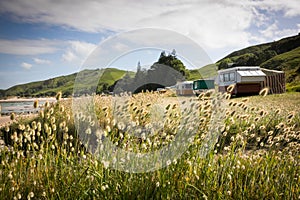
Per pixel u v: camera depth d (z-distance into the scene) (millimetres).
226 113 2355
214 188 2061
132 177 1992
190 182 2057
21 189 2068
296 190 2270
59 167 2182
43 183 2102
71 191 1992
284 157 2752
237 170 2324
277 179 2354
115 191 1954
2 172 2074
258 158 2557
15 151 2215
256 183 2277
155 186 1953
